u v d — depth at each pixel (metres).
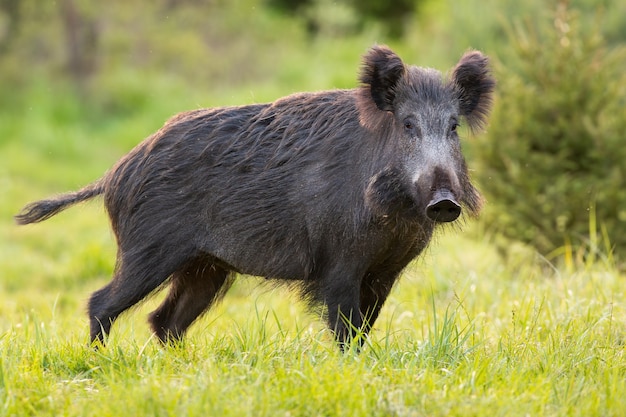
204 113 21.83
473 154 34.41
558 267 31.22
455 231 21.33
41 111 72.31
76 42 77.38
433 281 30.20
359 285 20.23
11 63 77.06
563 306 23.80
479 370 17.47
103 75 76.88
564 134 33.22
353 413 15.18
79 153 68.00
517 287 27.38
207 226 21.41
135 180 21.73
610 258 28.62
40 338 20.05
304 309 21.20
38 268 41.03
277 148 20.78
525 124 33.59
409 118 19.02
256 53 79.50
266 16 84.69
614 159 32.56
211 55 79.25
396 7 87.06
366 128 19.84
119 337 21.75
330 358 17.66
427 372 17.02
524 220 33.16
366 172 19.59
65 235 48.03
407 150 18.89
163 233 21.50
